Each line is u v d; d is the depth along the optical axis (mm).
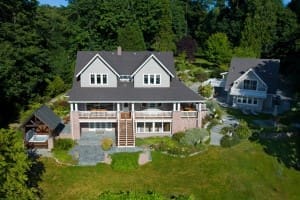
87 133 48438
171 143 44406
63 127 48938
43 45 68250
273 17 93062
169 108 49688
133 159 40062
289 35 84938
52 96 64938
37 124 42062
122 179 37125
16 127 50062
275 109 57594
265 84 59781
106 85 48375
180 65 84688
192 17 119375
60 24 84562
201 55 100500
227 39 93812
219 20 108375
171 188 35594
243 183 36969
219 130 49281
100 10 82625
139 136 47688
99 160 40719
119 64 50562
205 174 38156
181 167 39562
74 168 38875
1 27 52344
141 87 48531
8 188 25875
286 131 48281
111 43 85625
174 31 105875
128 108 49094
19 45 55094
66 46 83500
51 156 41125
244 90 61281
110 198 30484
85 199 33469
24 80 57250
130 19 85750
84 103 47812
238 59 66562
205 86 67812
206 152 42531
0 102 53062
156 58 47406
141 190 35000
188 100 46281
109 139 44625
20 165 26859
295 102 64500
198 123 47531
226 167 39312
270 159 41875
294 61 82188
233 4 104875
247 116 56406
